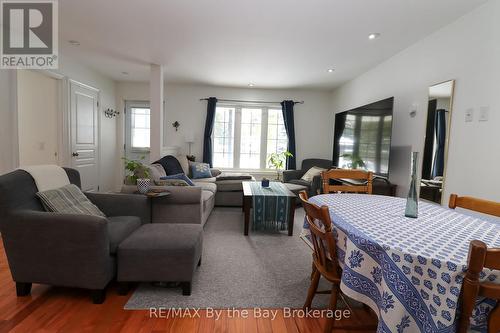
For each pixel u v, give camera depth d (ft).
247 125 19.07
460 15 7.64
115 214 7.78
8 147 9.80
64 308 5.56
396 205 5.54
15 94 10.01
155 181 9.99
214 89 18.49
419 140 9.48
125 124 18.38
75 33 9.80
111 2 7.57
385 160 10.49
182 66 13.65
